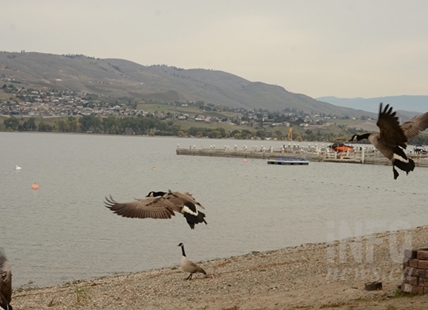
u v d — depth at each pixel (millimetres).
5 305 5645
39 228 42000
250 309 16000
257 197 63812
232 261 26766
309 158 117562
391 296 14719
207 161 128875
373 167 107188
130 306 19000
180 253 32969
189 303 18344
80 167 112812
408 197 63562
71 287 23906
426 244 21719
